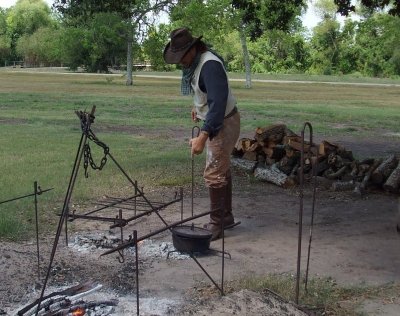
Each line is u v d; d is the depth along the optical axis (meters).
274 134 9.88
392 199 8.45
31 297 4.33
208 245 5.62
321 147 9.27
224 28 40.88
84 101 28.02
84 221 6.76
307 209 7.69
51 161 11.18
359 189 8.63
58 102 27.20
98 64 66.44
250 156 9.95
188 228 5.84
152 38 44.25
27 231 6.19
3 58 99.88
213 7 38.81
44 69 82.12
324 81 58.50
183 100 30.00
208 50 5.83
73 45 64.00
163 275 4.99
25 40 93.06
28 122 19.14
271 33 41.56
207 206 7.63
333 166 9.24
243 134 17.05
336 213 7.52
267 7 13.84
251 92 38.88
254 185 9.15
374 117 23.41
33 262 5.05
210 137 5.60
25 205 7.32
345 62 73.00
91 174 9.60
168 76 60.78
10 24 99.19
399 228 6.62
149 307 4.20
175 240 5.59
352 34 72.81
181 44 5.75
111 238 5.96
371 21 54.62
